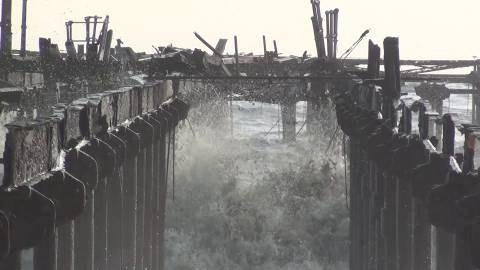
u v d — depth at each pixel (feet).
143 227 75.05
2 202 34.73
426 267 51.65
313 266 97.04
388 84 65.57
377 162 63.26
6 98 90.99
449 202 41.39
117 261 62.85
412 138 53.57
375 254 67.82
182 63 98.89
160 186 88.48
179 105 106.93
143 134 72.69
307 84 149.59
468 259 38.91
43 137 39.81
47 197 36.22
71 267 45.57
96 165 47.03
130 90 68.44
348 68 144.56
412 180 47.73
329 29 151.64
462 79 181.06
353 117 84.48
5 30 122.21
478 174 37.93
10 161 34.99
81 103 49.44
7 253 32.63
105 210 56.80
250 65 163.94
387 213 61.31
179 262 95.71
